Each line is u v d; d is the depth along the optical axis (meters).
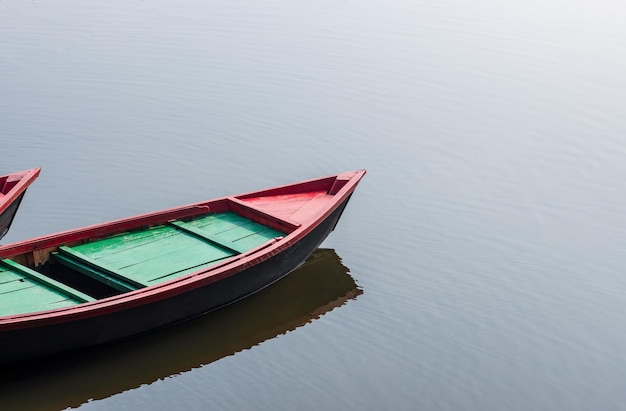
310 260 13.86
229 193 15.73
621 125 18.75
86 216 14.81
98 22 23.78
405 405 10.55
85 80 20.06
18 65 20.72
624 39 23.84
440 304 12.72
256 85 20.14
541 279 13.38
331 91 19.97
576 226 14.98
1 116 18.14
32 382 10.91
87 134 17.62
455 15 25.62
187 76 20.47
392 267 13.69
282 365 11.37
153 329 11.54
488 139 18.06
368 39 23.22
